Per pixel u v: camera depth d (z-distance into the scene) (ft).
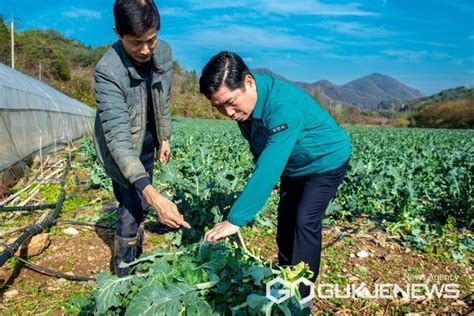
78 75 218.79
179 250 9.33
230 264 7.96
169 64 10.16
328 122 9.11
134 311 7.05
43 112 42.24
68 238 14.70
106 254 13.37
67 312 9.07
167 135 11.20
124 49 9.36
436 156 34.04
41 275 11.79
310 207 9.36
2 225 16.48
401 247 14.92
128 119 9.47
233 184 16.65
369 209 18.63
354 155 34.58
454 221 16.93
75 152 42.65
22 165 29.37
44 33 291.58
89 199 20.74
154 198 8.66
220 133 66.23
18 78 39.01
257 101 8.17
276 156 7.85
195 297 7.40
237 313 7.36
